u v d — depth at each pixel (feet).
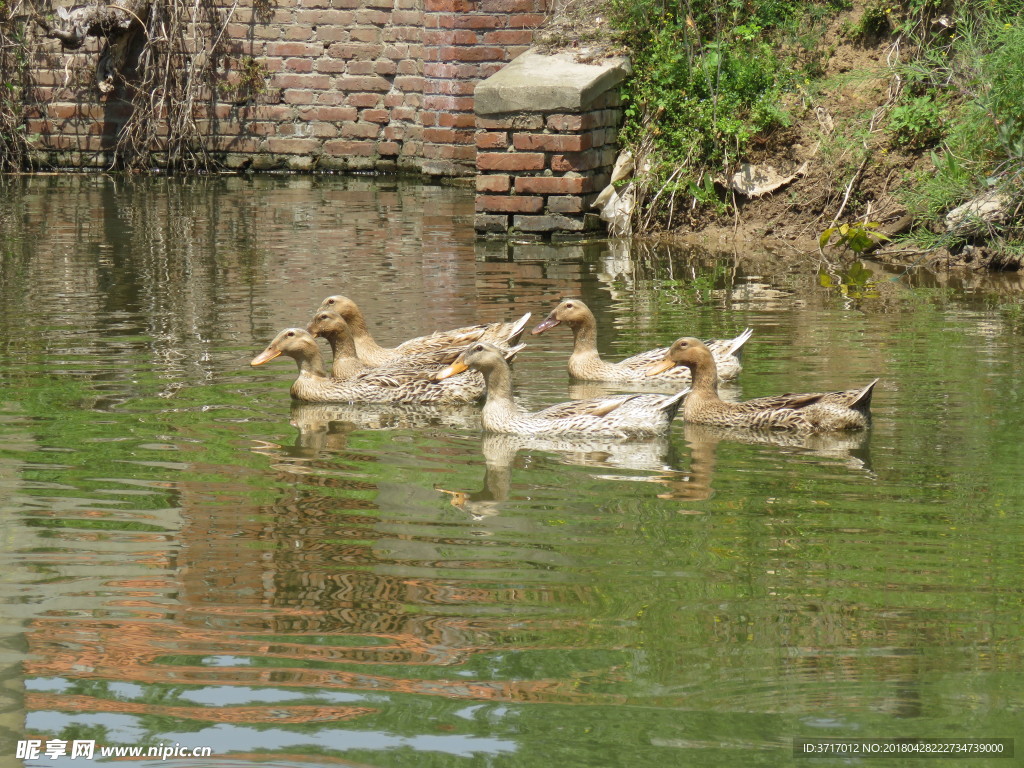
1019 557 30.37
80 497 34.94
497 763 21.65
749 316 59.57
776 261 74.84
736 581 29.07
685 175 84.74
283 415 44.96
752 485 36.47
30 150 111.04
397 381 47.73
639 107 87.81
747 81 85.66
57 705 23.59
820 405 42.37
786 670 24.70
